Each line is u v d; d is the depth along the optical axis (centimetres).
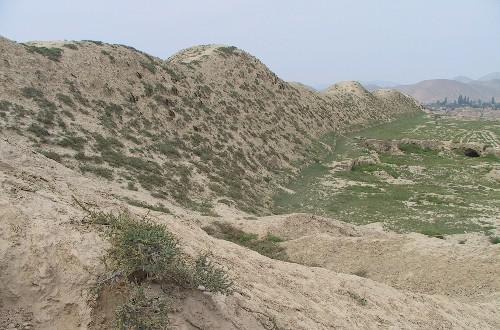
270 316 877
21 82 2969
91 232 706
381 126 8525
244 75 6056
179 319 671
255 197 3488
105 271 649
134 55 4225
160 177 2900
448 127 8294
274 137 5141
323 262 2044
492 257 1891
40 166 1412
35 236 647
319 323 998
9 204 677
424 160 5481
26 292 598
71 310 610
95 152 2764
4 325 561
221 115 4659
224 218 2520
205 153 3741
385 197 3894
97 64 3697
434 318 1319
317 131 6384
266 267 1258
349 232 2689
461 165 5166
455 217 3316
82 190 1083
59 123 2820
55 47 3606
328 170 4859
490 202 3784
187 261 891
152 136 3444
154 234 685
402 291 1478
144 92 3862
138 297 618
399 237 2225
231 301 809
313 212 3422
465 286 1752
